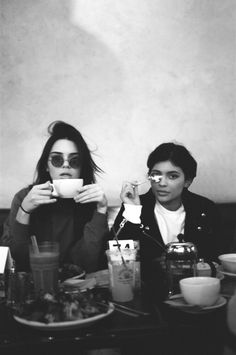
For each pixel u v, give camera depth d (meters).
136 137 2.88
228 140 2.94
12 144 2.79
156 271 1.45
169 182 2.01
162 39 2.89
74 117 2.83
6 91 2.78
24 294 1.31
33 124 2.80
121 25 2.86
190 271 1.40
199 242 2.12
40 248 1.37
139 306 1.26
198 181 2.92
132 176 2.88
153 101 2.88
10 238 1.80
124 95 2.87
